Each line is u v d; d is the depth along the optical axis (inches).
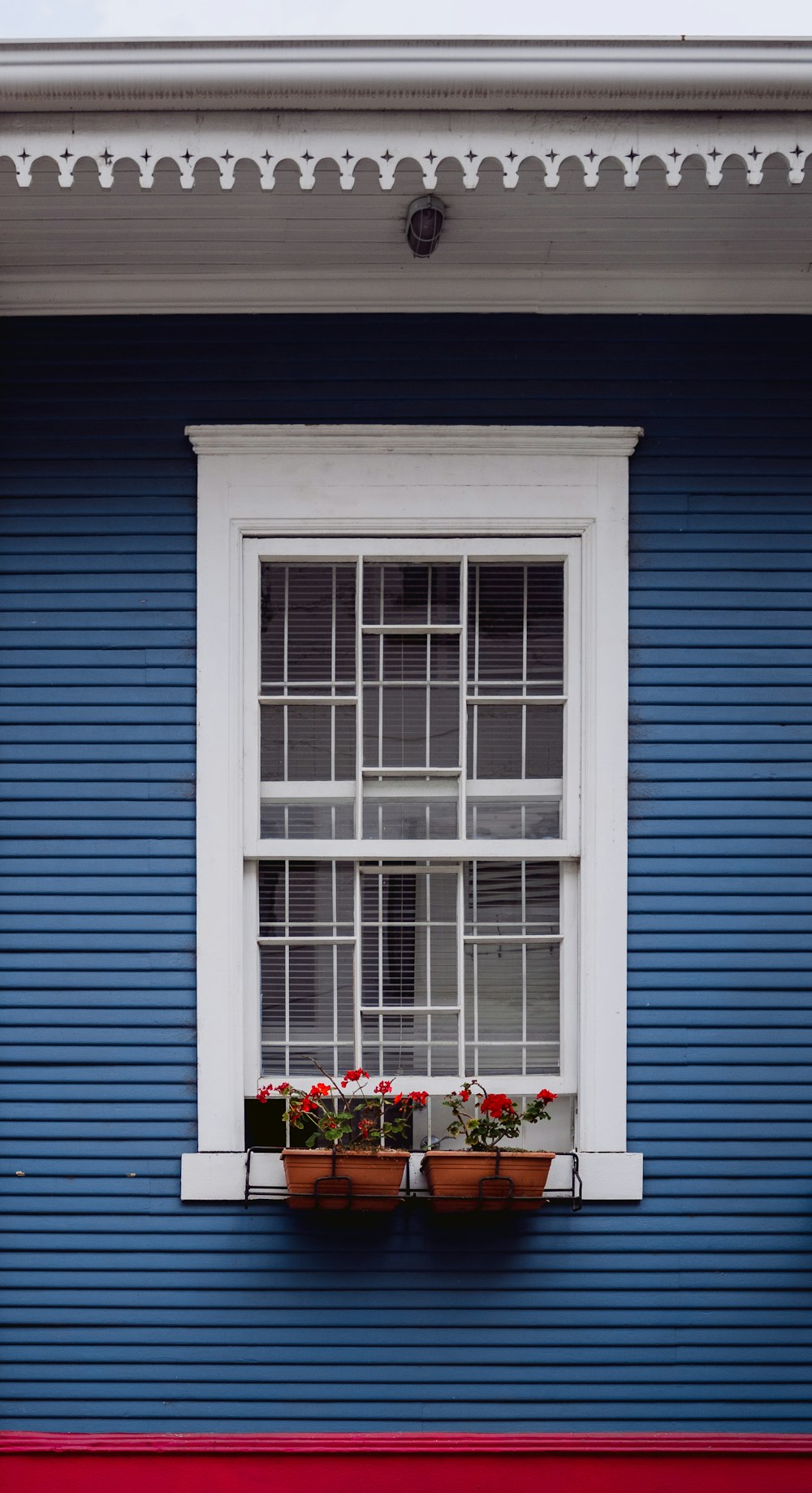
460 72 120.2
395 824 151.6
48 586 150.6
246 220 140.3
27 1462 140.2
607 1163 143.6
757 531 151.6
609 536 149.9
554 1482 139.8
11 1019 146.0
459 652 152.3
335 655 152.8
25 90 120.9
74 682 149.4
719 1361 142.2
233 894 146.3
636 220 140.9
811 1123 145.8
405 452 150.1
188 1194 142.6
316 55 120.0
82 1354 141.5
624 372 152.5
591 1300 142.4
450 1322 141.9
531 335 152.5
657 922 147.3
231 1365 141.3
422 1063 148.5
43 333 152.9
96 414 152.2
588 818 147.8
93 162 128.5
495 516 149.6
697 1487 140.4
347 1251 142.5
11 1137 144.9
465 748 150.7
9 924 146.9
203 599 149.1
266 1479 139.6
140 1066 145.6
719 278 151.9
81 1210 143.5
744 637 150.5
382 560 152.2
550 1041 149.7
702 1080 145.9
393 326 152.3
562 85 120.9
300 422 151.3
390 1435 139.9
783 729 149.9
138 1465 139.9
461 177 131.7
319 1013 149.4
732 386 152.8
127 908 146.9
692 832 148.3
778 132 124.3
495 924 150.3
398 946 149.9
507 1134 139.2
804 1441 140.8
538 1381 141.6
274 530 149.8
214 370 152.0
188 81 120.2
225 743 147.8
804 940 147.8
